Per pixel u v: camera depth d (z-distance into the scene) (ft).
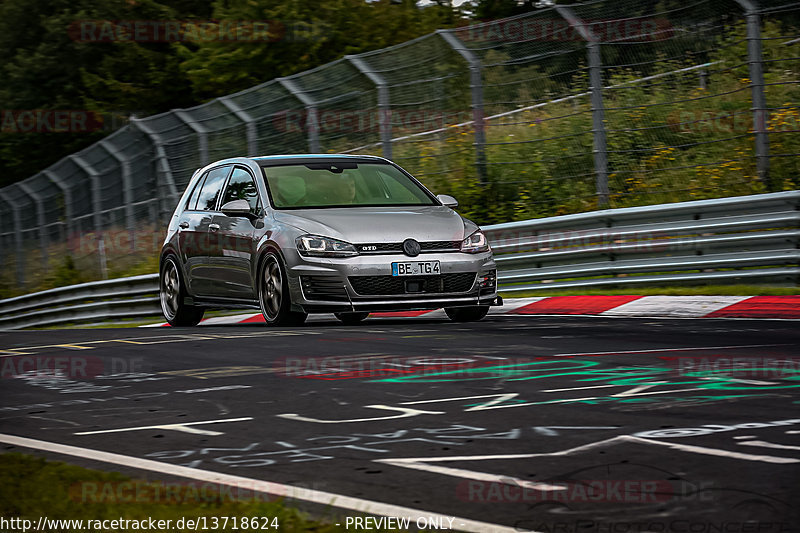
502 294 66.54
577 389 27.66
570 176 78.79
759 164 70.64
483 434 22.26
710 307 50.47
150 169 97.66
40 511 16.01
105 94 193.57
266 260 48.75
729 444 20.49
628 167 80.89
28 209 124.36
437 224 48.06
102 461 20.80
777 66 79.92
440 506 16.63
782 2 69.31
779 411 23.77
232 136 88.38
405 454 20.58
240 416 25.45
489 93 81.10
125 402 28.35
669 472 18.38
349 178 52.42
